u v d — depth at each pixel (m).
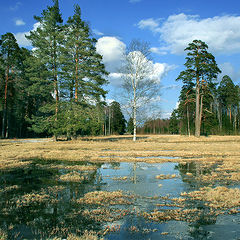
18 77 40.47
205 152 17.55
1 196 7.13
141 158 14.84
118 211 5.87
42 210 5.94
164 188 8.06
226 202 6.39
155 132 101.38
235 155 16.20
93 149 20.33
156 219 5.35
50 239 4.34
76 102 29.72
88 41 29.89
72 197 7.02
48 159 14.58
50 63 29.28
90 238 4.32
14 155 15.81
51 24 29.86
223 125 55.81
